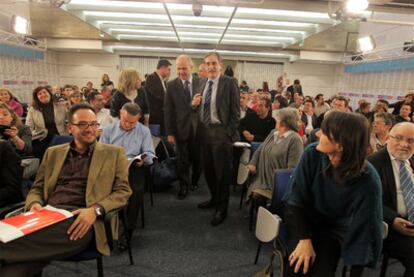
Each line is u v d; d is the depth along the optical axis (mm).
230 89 2336
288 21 5176
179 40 8070
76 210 1421
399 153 1581
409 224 1480
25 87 7531
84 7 4973
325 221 1363
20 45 7023
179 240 2197
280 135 2191
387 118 2271
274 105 4039
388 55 6465
